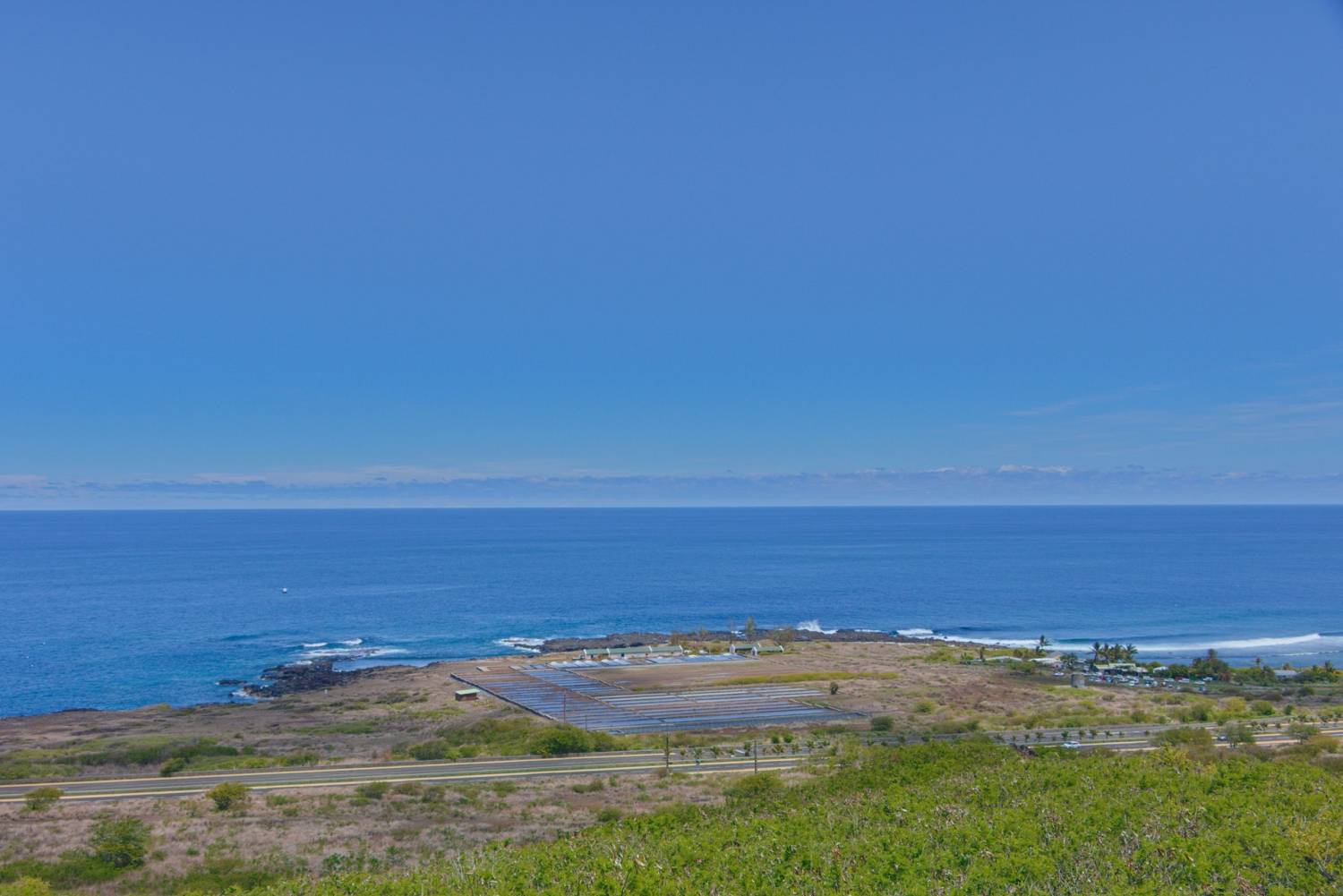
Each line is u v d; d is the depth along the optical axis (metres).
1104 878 15.20
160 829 32.94
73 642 114.81
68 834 32.00
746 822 25.09
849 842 19.27
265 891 22.31
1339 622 136.88
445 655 105.88
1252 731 51.69
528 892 17.81
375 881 21.66
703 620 138.50
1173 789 22.44
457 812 35.25
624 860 18.83
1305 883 14.46
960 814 20.97
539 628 128.62
